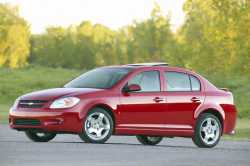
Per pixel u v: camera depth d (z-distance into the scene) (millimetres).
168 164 18812
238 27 61500
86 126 25328
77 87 26594
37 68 153750
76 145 24188
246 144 29219
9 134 32250
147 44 131000
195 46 85312
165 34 130250
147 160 19844
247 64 61000
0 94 107312
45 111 25203
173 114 26922
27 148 22688
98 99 25547
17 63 183000
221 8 64688
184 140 32281
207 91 27906
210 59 82062
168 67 27359
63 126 25109
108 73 26906
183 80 27500
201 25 98875
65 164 18078
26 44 186500
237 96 101812
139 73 26641
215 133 27719
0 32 183000
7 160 18953
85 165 18000
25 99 25828
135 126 26141
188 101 27250
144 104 26312
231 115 28344
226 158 21250
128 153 21859
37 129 25359
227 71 67312
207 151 23906
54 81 127562
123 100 25938
